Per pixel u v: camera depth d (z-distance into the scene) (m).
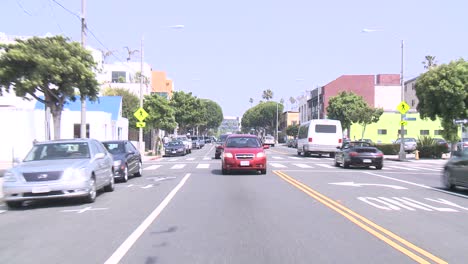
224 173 22.94
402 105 37.88
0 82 19.11
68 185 13.08
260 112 139.38
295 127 100.25
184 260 7.68
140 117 39.47
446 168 17.47
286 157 42.59
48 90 19.70
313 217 11.40
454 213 12.12
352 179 20.94
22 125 34.44
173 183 19.27
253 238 9.18
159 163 33.31
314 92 99.69
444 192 16.59
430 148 40.19
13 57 18.34
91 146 15.16
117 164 19.58
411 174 24.41
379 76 95.56
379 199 14.54
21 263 7.63
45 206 13.68
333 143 42.50
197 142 68.50
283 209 12.55
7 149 34.28
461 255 7.98
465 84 33.81
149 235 9.50
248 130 169.62
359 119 64.19
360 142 28.59
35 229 10.32
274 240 9.02
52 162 13.71
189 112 75.88
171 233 9.66
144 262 7.59
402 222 10.84
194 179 20.78
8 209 13.37
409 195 15.61
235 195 15.30
